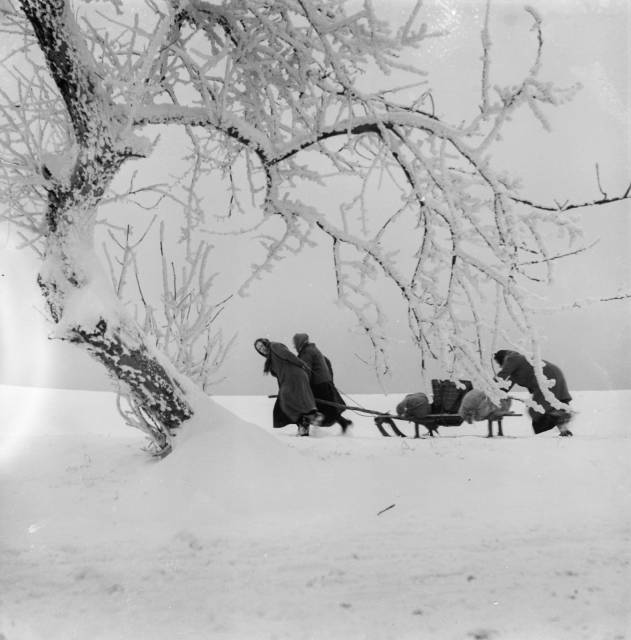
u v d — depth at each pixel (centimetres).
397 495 625
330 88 639
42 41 613
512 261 582
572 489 634
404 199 639
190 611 389
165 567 462
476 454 768
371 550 484
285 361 1029
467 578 432
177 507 599
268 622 372
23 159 679
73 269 665
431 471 693
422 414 1017
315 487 638
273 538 515
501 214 584
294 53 730
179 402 704
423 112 645
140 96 588
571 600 399
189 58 675
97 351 668
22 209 713
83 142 641
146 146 661
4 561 484
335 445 860
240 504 599
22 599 415
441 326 603
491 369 598
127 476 718
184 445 678
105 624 375
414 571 445
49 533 549
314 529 536
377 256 645
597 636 351
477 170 587
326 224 667
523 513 566
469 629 361
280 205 706
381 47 613
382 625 366
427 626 365
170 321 848
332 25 611
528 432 1313
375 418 1052
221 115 681
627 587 416
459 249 593
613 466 700
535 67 551
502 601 397
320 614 381
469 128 583
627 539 502
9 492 691
